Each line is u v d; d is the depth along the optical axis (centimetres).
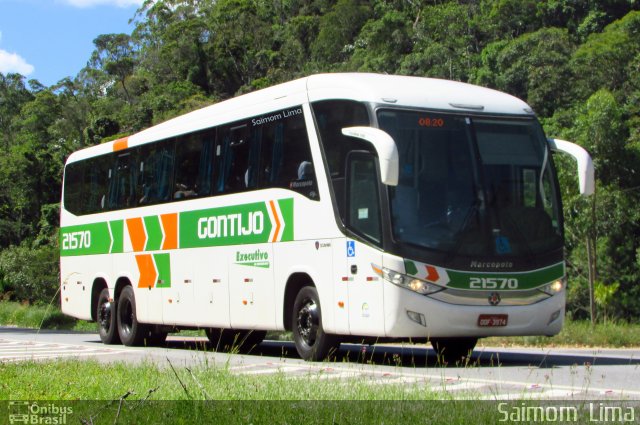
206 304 1673
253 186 1546
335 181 1343
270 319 1495
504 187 1308
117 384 991
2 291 4862
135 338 1917
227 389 905
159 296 1827
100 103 12469
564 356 1602
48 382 1014
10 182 9300
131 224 1934
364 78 1348
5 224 8969
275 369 1216
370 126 1278
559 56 7794
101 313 2038
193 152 1745
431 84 1371
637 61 7475
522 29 10950
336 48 12156
